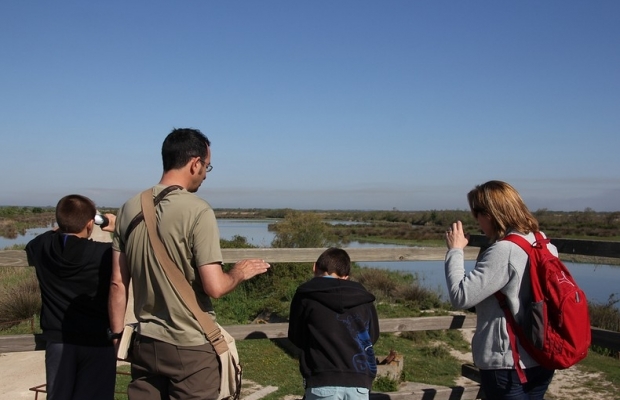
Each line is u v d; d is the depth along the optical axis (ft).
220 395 7.95
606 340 10.94
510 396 7.93
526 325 7.68
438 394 12.06
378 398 11.68
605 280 63.36
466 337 32.86
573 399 22.38
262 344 27.32
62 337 9.02
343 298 8.95
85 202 9.20
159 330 7.64
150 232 7.63
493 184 8.49
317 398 8.63
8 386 19.81
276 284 39.70
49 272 9.11
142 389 8.00
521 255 7.86
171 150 8.14
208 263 7.54
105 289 9.13
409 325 12.32
